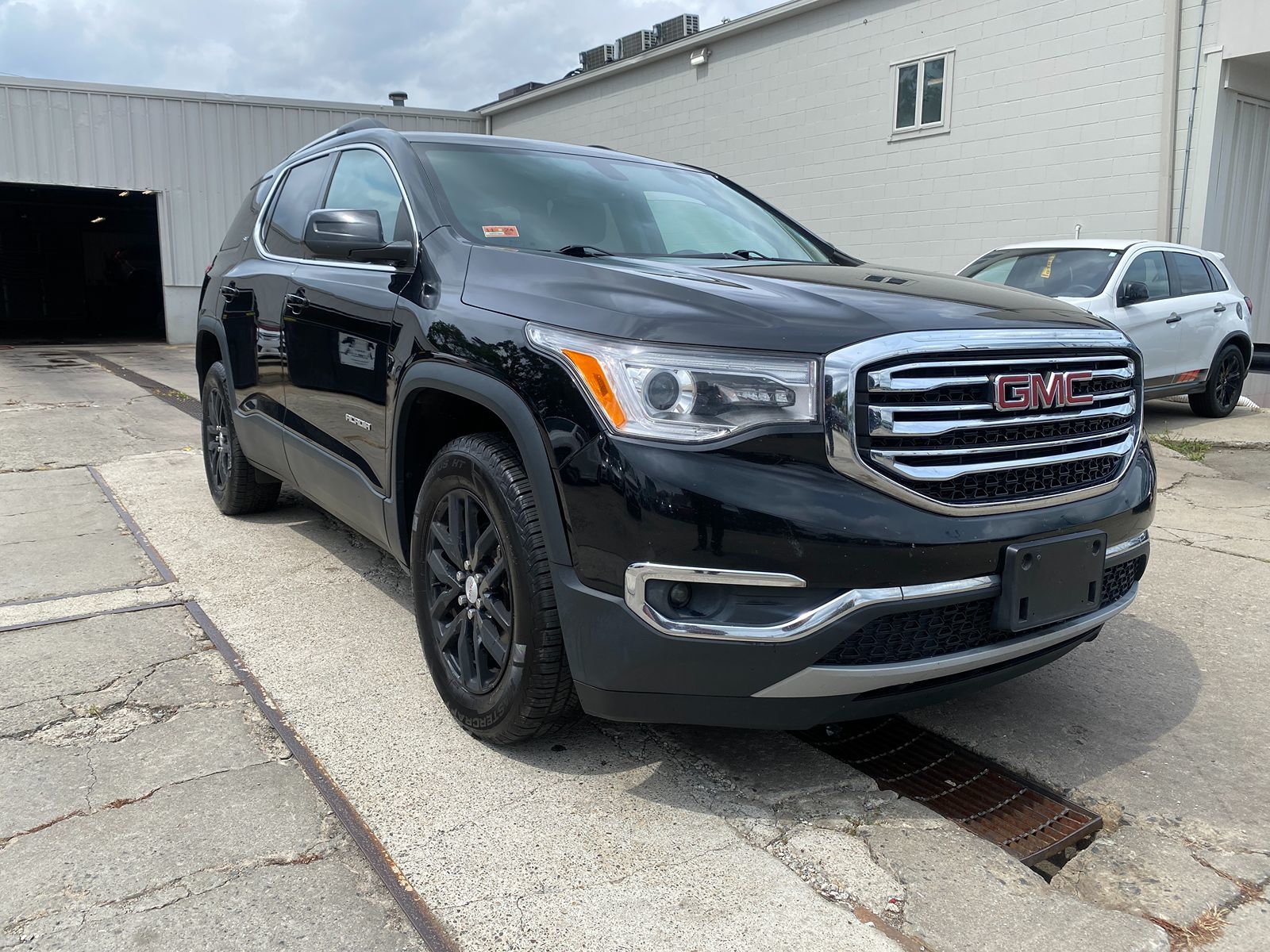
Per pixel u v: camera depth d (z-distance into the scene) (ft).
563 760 8.23
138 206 76.38
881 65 39.75
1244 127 32.37
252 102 57.00
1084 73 33.68
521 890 6.47
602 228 10.36
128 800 7.41
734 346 6.68
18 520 15.38
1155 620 12.07
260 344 12.96
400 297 9.39
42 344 58.13
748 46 45.34
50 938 5.87
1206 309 28.07
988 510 6.98
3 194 69.51
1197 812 7.75
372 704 9.17
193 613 11.41
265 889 6.39
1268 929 6.34
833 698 6.84
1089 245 27.17
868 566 6.55
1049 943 6.08
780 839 7.15
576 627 7.06
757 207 12.76
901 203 39.99
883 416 6.61
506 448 7.92
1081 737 8.98
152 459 20.47
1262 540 15.78
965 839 7.22
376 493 9.93
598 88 54.90
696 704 6.86
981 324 7.19
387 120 61.26
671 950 5.93
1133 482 8.22
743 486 6.51
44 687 9.34
